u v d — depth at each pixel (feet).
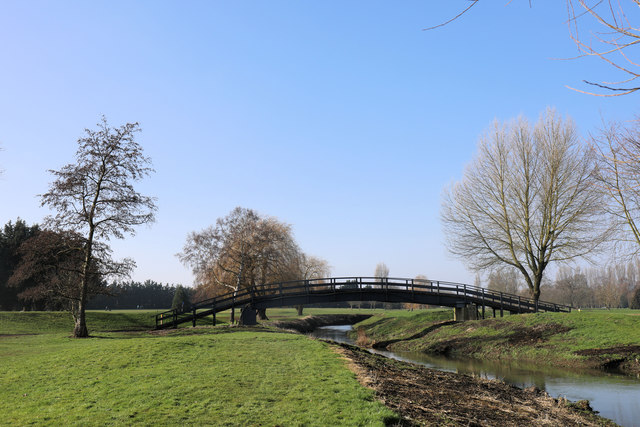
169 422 29.43
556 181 111.96
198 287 144.15
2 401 36.19
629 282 285.64
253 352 55.11
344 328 201.87
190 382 39.75
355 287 119.44
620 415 42.70
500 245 122.31
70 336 81.92
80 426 29.22
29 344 71.51
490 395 43.52
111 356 52.85
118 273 86.58
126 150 85.66
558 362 75.72
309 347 59.36
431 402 36.17
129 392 37.09
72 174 81.51
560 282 290.76
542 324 95.25
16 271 86.38
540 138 116.88
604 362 71.26
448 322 121.90
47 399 36.24
